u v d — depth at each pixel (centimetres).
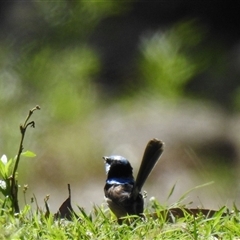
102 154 1691
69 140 1722
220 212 634
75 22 1948
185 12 2398
